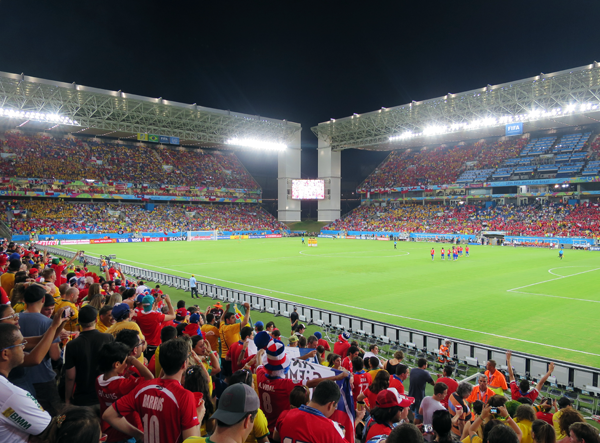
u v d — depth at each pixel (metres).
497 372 10.10
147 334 8.68
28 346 5.37
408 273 36.00
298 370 6.21
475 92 61.66
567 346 16.36
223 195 96.19
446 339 14.88
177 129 76.81
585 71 50.88
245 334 8.35
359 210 100.31
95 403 5.67
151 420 4.10
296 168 100.44
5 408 3.42
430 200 94.19
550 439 4.96
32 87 55.22
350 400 5.75
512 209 78.94
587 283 30.67
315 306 23.34
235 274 35.44
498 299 24.98
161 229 81.00
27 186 71.31
